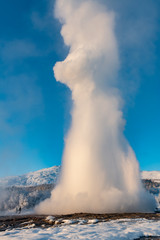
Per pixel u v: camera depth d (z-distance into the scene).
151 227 20.83
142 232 18.39
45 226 25.92
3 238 18.61
